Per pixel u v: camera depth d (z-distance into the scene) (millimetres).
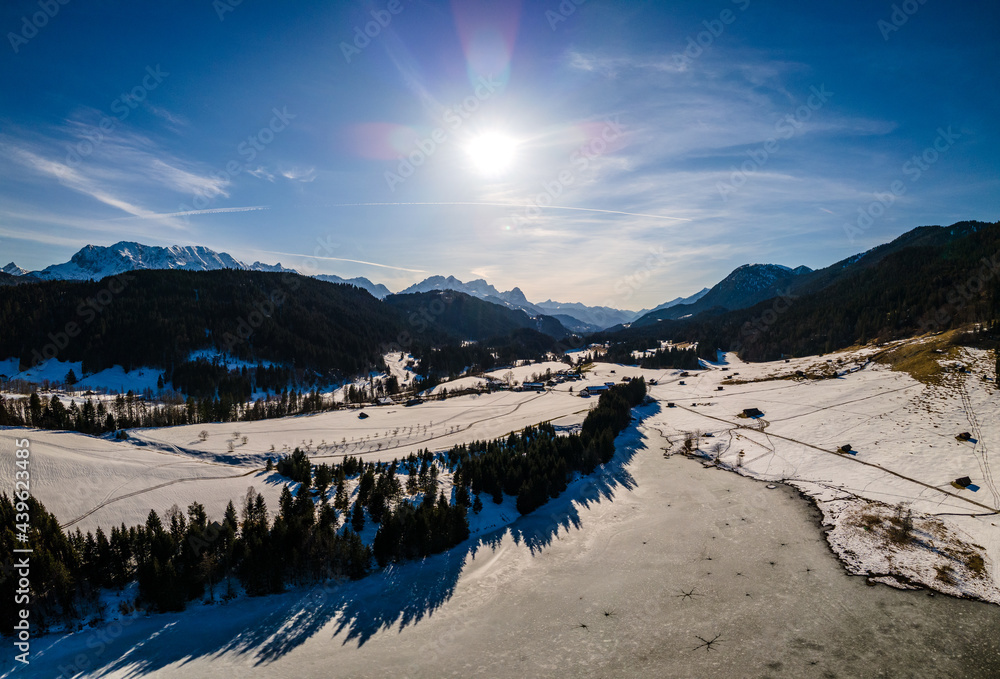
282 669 46750
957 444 93188
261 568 57406
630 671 46281
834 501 82438
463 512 72812
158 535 57562
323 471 80500
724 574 62531
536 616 54844
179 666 46938
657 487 93375
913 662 46688
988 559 61625
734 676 45438
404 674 46219
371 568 63938
